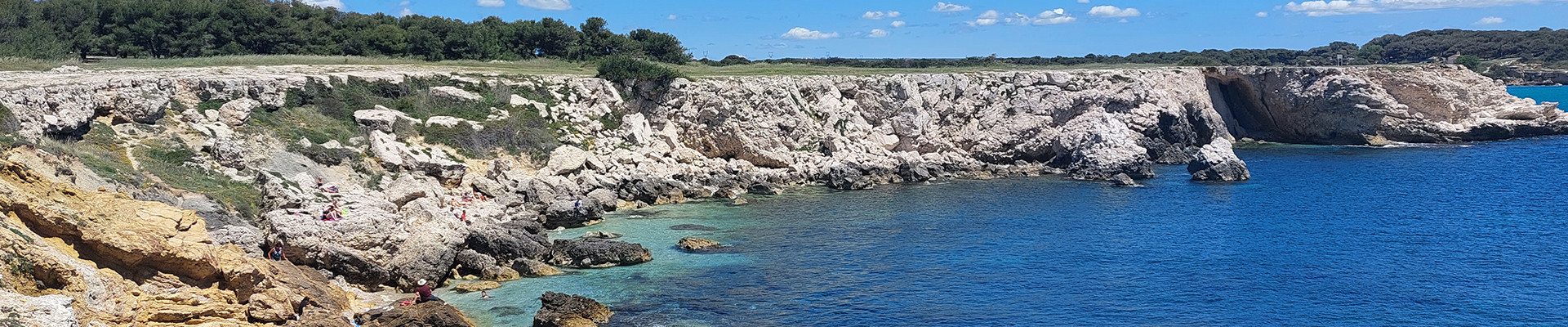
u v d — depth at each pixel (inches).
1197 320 1514.5
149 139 2001.7
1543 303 1598.2
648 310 1523.1
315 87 2568.9
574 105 3075.8
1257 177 3147.1
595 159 2726.4
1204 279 1760.6
